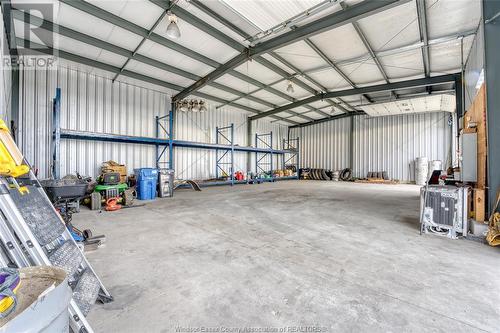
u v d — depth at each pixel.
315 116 13.79
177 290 1.85
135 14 4.65
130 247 2.76
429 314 1.56
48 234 1.54
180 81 7.76
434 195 3.28
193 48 6.01
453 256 2.54
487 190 3.22
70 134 5.46
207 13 4.58
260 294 1.79
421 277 2.07
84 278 1.60
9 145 1.23
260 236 3.20
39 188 1.81
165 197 6.70
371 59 6.57
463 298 1.75
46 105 5.91
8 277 0.68
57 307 0.67
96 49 5.68
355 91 8.80
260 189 8.80
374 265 2.31
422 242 2.99
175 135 9.02
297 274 2.12
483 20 3.19
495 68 3.14
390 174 11.88
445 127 10.47
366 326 1.45
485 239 2.97
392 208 5.12
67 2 4.09
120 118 7.39
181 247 2.77
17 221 1.18
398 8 4.64
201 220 4.05
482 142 3.54
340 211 4.80
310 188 9.17
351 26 5.22
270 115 12.16
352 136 13.07
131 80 7.34
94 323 1.46
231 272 2.15
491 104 3.17
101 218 4.17
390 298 1.75
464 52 6.03
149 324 1.46
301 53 6.41
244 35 5.22
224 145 9.67
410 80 7.80
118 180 5.60
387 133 11.99
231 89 8.86
